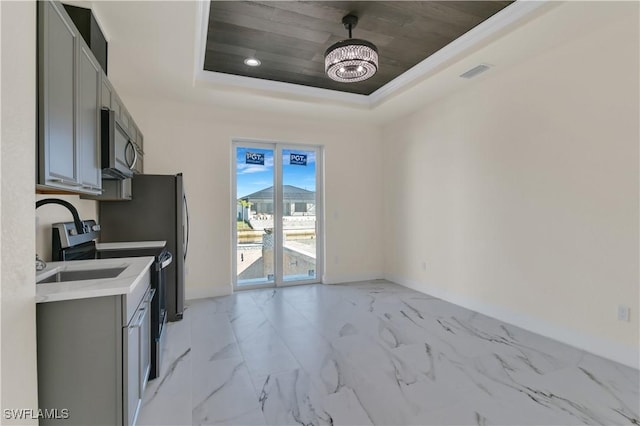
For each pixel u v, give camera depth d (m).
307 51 3.30
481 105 3.61
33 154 1.17
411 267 4.82
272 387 2.19
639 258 2.37
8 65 0.98
